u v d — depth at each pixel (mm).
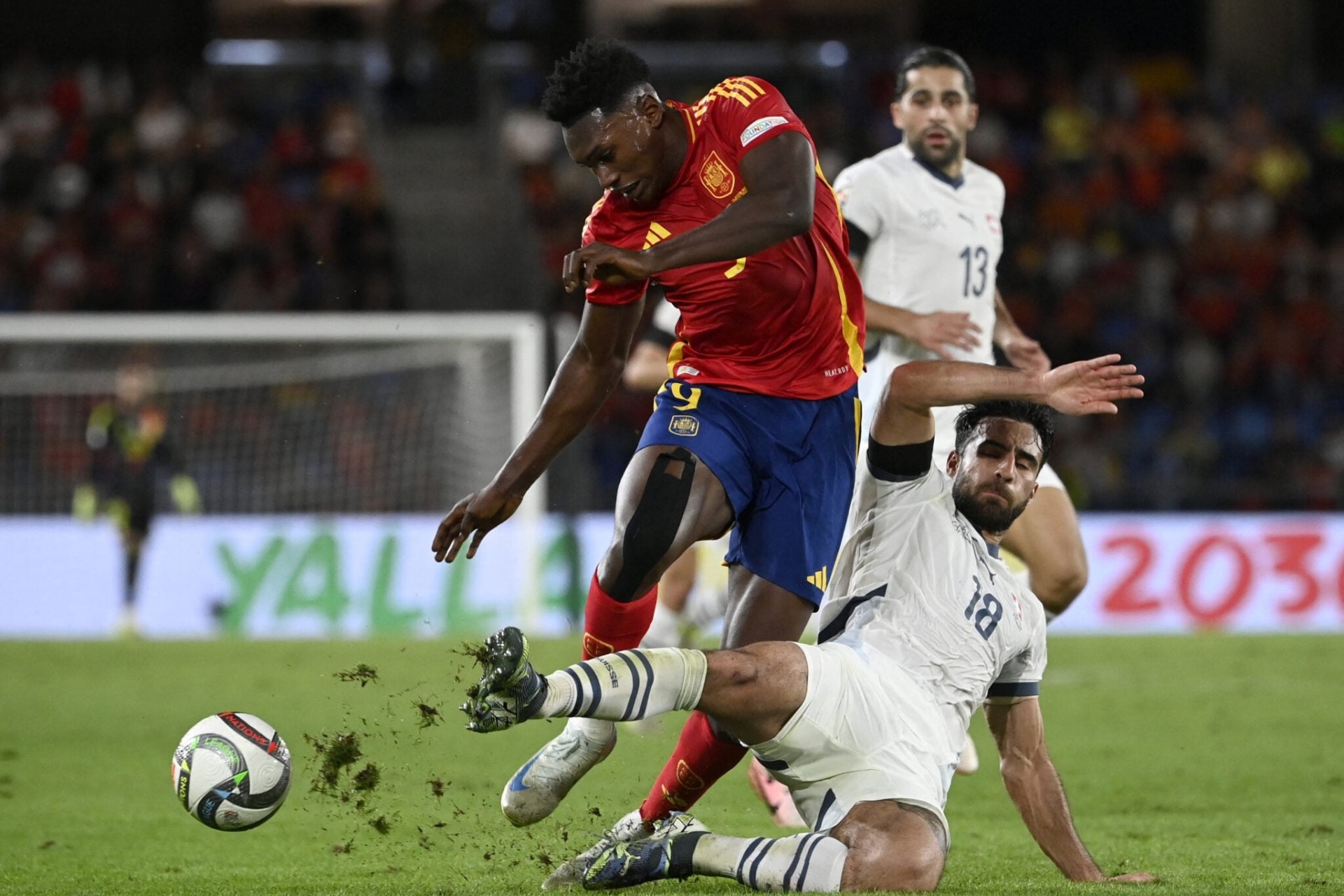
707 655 14055
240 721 15469
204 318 51906
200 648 45781
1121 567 52875
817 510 16625
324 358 59344
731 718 14242
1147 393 69312
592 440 63125
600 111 15719
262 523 51844
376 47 90500
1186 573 52938
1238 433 67938
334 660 42000
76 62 84438
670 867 14570
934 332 21828
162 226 71625
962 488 16031
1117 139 80312
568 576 52156
